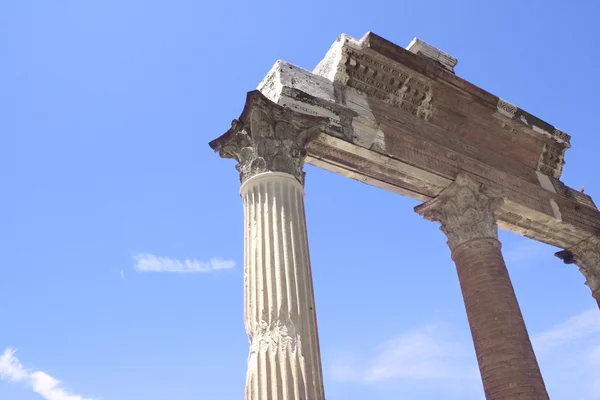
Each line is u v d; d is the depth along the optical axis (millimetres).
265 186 13773
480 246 18203
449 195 19219
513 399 15469
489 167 20422
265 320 11797
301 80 16719
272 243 12820
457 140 20047
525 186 21297
